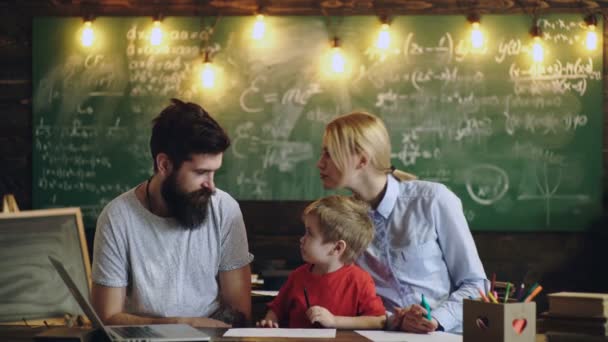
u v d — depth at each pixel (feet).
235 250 8.50
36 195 17.57
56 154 17.58
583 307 6.61
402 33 17.08
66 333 6.62
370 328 7.61
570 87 16.88
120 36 17.47
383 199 8.39
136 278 8.18
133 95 17.44
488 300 6.24
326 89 17.19
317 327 7.95
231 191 17.31
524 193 16.90
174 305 8.23
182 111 7.98
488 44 16.98
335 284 8.10
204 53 17.34
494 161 16.96
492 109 16.96
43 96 17.60
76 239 11.78
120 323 7.89
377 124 8.34
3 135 17.69
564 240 16.87
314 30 17.19
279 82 17.25
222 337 6.88
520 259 16.90
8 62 17.67
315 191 17.20
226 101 17.31
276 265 16.02
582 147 16.85
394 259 8.38
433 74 17.03
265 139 17.29
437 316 7.70
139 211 8.25
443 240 8.31
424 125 17.04
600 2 16.85
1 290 10.81
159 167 8.04
